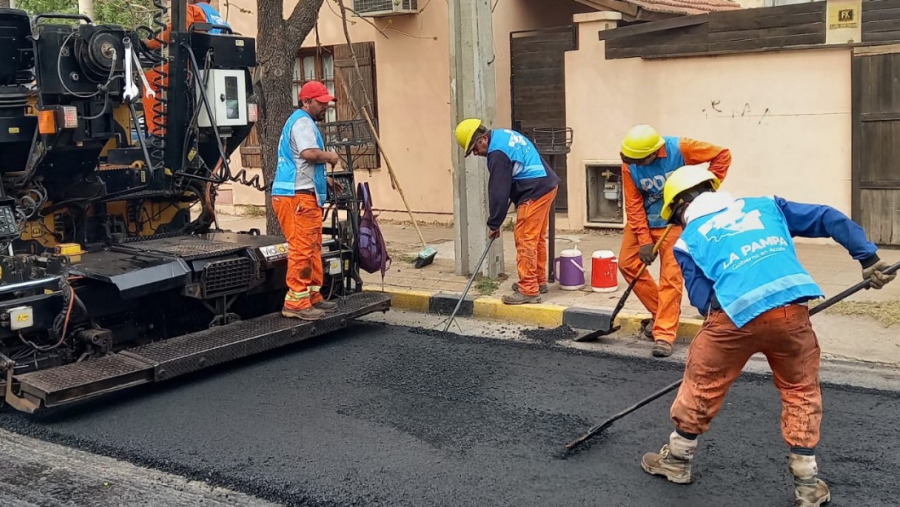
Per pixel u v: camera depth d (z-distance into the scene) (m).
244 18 12.95
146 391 5.73
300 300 6.50
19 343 5.48
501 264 8.27
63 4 16.78
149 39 6.57
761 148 9.04
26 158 5.98
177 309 6.51
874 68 8.28
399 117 11.70
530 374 5.79
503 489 4.09
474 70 7.89
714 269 3.77
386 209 12.09
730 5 12.35
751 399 5.14
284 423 5.03
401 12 11.08
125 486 4.35
